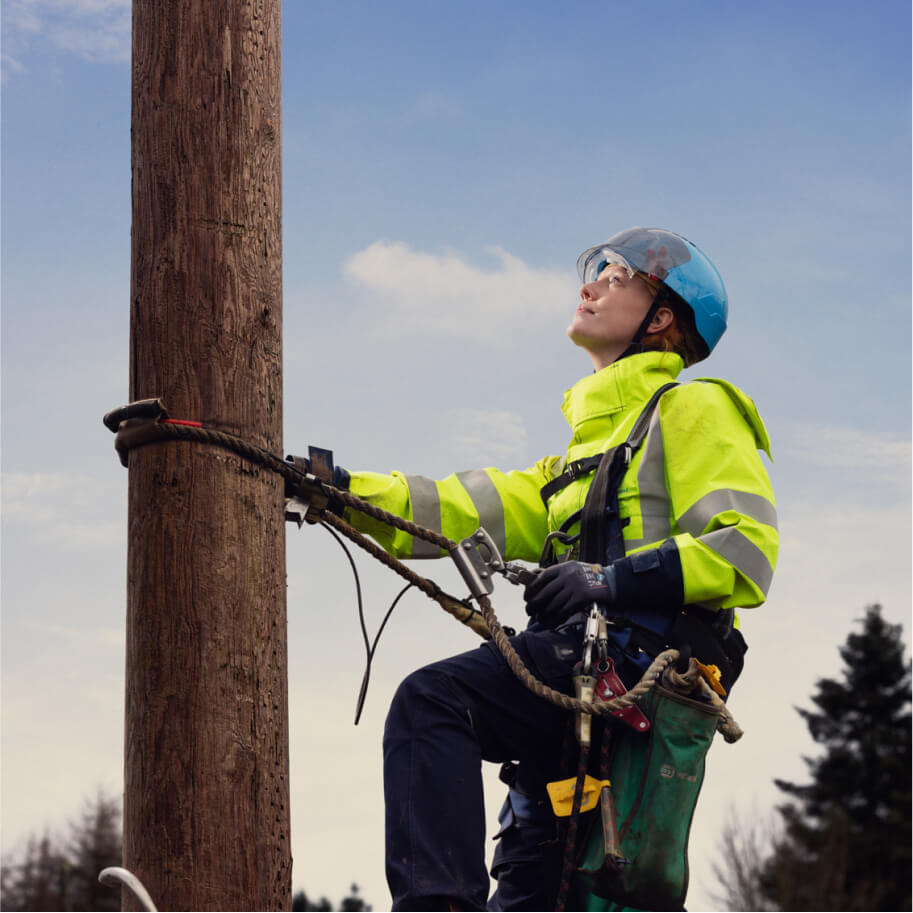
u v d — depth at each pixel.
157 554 3.45
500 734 3.69
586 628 3.68
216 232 3.62
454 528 4.28
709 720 3.61
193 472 3.48
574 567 3.69
